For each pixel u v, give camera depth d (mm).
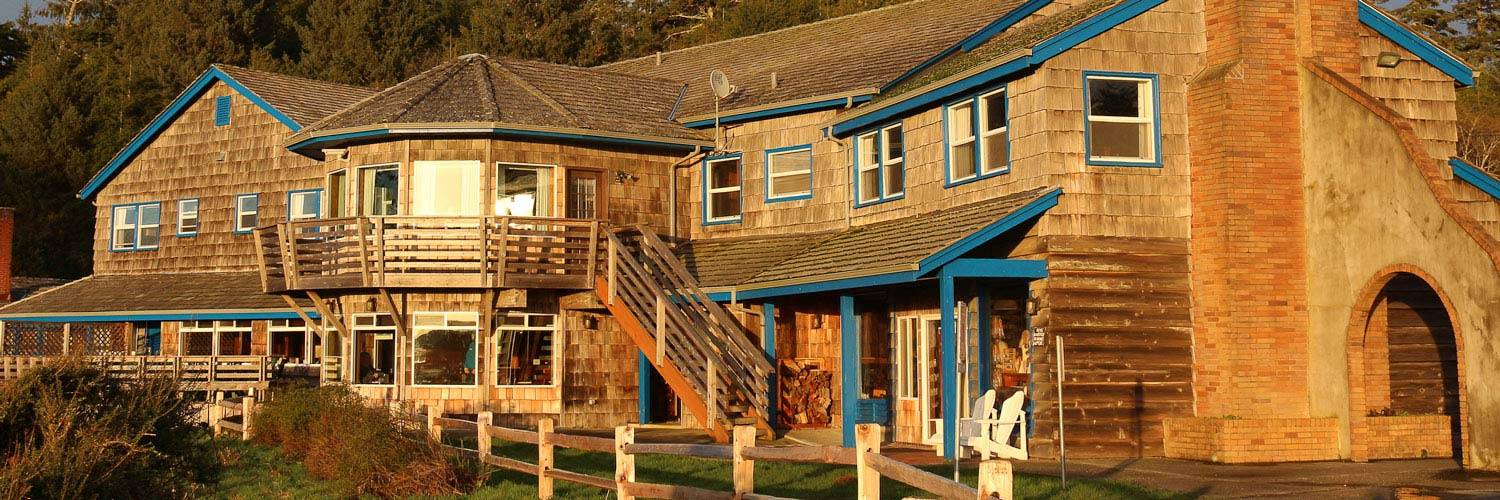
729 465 17875
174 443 11297
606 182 26984
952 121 22156
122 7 65375
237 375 27141
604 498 14820
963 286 21172
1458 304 17016
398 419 17344
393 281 24516
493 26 57250
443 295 25828
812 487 15336
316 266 25359
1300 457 18578
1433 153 20766
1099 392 19203
